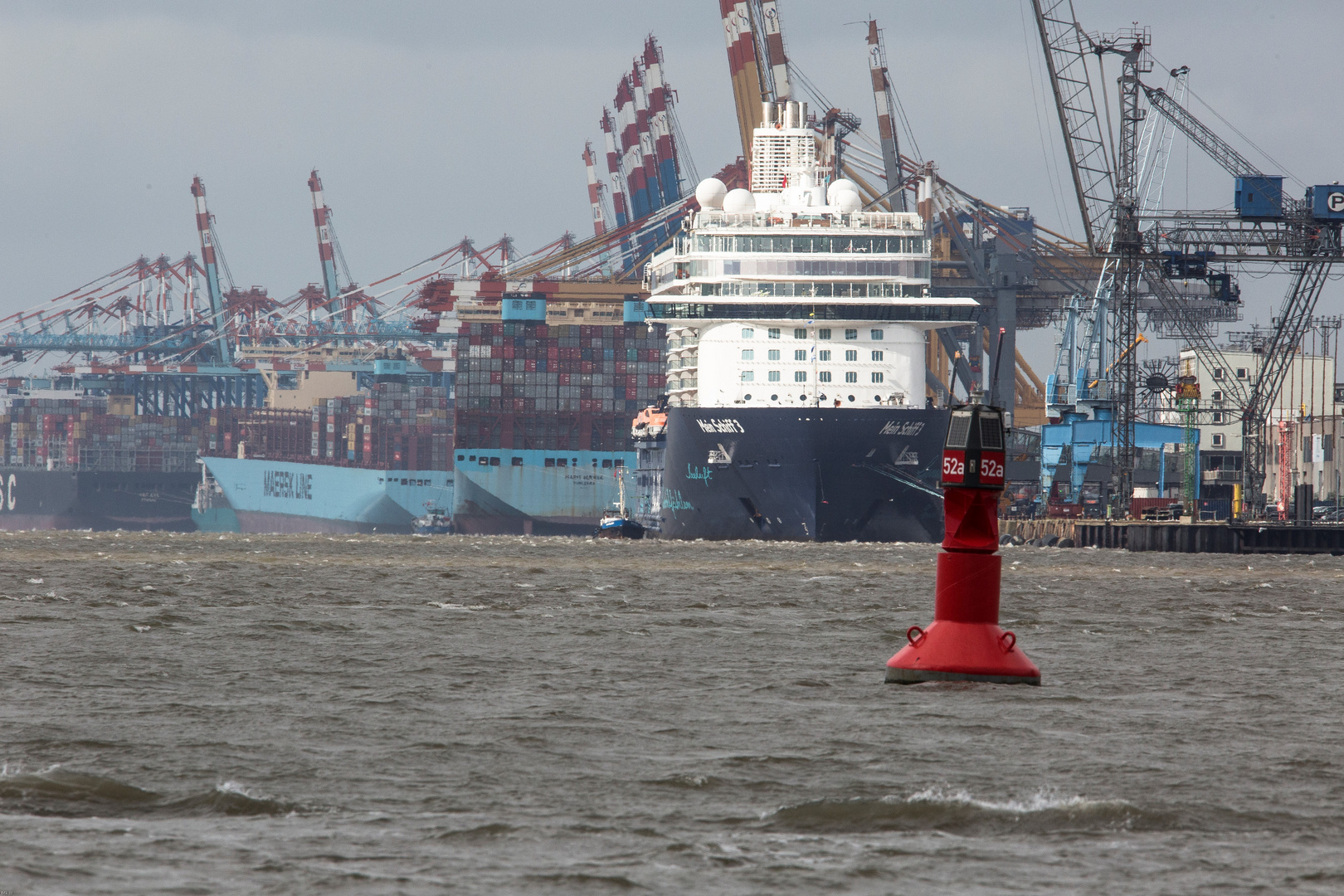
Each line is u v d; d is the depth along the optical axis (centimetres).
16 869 5503
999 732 8894
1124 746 8450
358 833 6231
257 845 5984
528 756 8044
